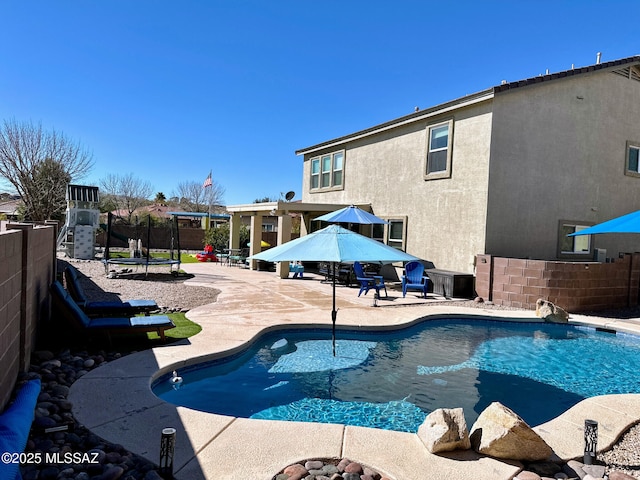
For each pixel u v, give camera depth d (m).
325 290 15.20
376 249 7.37
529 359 8.59
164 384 6.43
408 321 10.42
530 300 12.59
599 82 16.11
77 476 3.40
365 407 6.03
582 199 15.84
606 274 12.99
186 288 14.68
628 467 4.04
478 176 14.05
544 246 15.02
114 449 3.98
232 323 9.49
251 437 4.34
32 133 31.88
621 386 7.18
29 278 5.94
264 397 6.28
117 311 9.42
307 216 24.28
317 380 7.06
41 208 32.44
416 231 16.66
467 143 14.48
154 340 7.93
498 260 13.28
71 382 5.76
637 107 17.30
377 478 3.64
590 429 4.07
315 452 4.07
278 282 17.09
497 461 3.98
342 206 19.00
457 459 4.01
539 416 5.89
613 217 16.75
